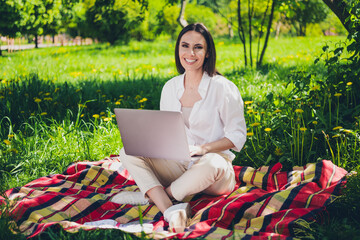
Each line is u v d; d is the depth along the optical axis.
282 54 13.21
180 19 9.27
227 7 22.62
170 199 2.75
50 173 3.72
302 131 3.60
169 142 2.55
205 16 25.39
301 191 2.73
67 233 2.35
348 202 2.62
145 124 2.54
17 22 15.92
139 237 2.27
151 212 2.73
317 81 4.13
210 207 2.63
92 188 3.24
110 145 4.21
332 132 3.48
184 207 2.54
